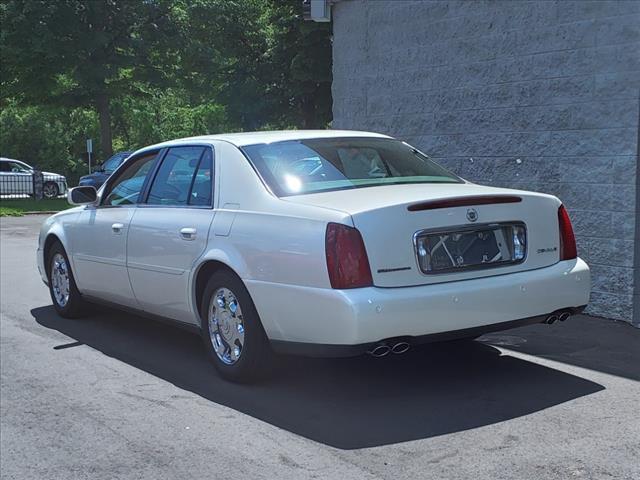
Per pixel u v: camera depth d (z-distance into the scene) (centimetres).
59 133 5031
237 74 2905
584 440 405
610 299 697
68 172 5025
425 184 525
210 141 575
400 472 372
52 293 762
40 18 2709
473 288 454
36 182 2772
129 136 5522
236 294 502
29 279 1002
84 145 5200
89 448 423
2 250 1323
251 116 2888
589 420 434
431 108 873
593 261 711
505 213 480
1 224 1866
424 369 544
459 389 496
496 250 477
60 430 452
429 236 454
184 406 483
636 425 425
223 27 2931
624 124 684
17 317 764
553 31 736
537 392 486
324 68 2502
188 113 5475
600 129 702
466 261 464
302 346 462
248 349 498
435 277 452
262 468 385
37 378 555
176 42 2973
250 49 2970
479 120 817
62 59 2816
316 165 529
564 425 427
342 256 434
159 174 614
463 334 460
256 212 496
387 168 550
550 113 745
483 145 815
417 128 893
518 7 767
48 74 2903
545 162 752
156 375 554
